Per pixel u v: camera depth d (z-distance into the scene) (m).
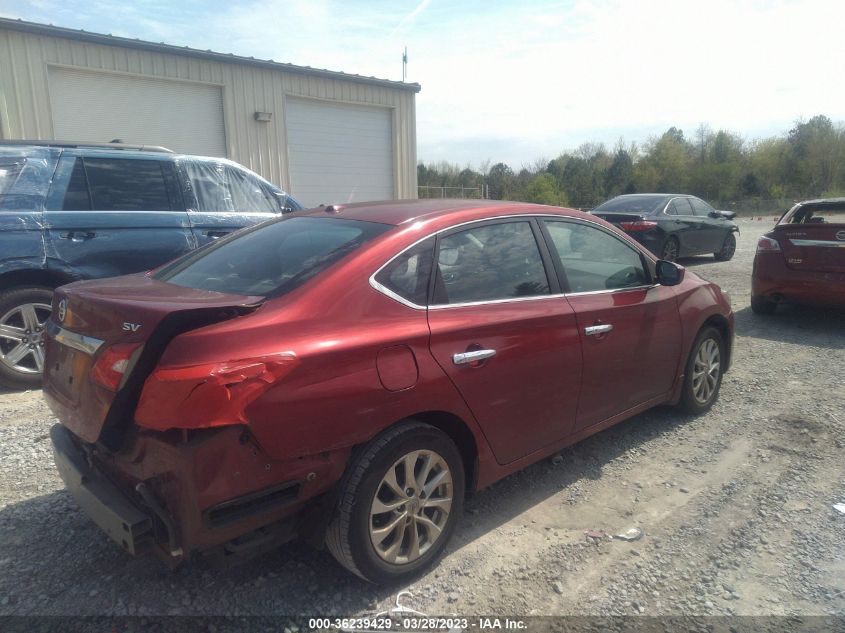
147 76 11.77
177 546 2.35
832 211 7.89
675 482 3.92
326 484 2.61
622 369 4.01
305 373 2.48
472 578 2.97
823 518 3.50
